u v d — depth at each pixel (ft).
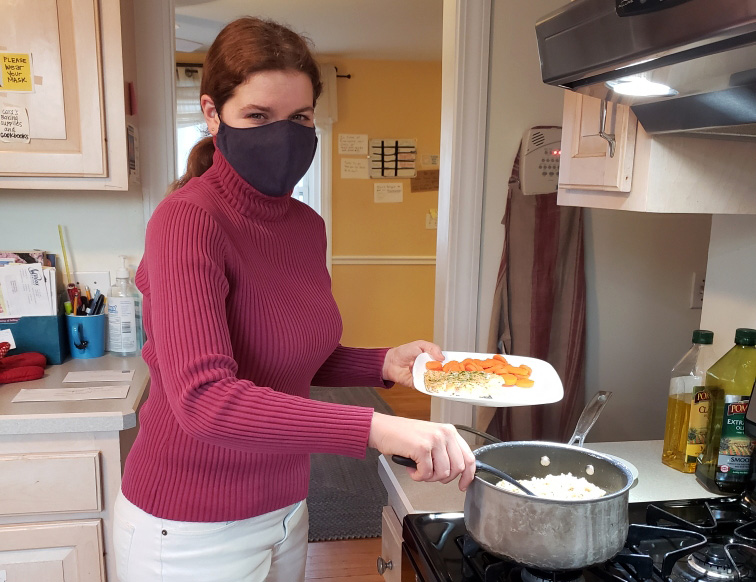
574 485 3.02
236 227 3.15
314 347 3.38
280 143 3.08
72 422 4.63
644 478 3.97
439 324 6.31
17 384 5.32
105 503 4.86
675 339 6.75
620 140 3.51
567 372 6.37
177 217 2.82
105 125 5.41
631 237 6.44
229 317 3.04
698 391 3.94
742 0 1.86
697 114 2.93
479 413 6.18
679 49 2.24
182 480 3.16
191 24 12.87
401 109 16.14
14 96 5.24
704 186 3.51
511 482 2.82
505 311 6.15
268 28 3.10
